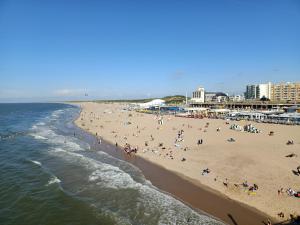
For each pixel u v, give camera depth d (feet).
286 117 190.80
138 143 141.59
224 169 86.53
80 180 85.35
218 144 121.70
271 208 60.44
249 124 180.24
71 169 97.71
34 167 101.50
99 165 101.96
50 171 95.45
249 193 67.97
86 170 95.91
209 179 80.02
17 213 63.82
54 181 84.17
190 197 69.26
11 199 71.72
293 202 61.67
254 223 55.72
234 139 130.62
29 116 385.91
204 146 119.96
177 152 113.91
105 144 146.61
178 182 80.38
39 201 70.08
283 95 487.61
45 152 127.85
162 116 283.18
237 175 80.28
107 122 257.96
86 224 58.03
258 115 213.46
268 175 77.87
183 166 94.43
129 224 57.06
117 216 60.64
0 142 158.10
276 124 177.06
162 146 128.06
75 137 175.83
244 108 363.56
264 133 143.84
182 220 58.08
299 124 173.37
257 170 82.53
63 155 120.47
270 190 68.44
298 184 70.18
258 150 104.94
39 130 214.48
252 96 583.58
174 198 69.15
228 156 100.01
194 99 623.36
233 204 64.13
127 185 79.36
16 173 94.38
